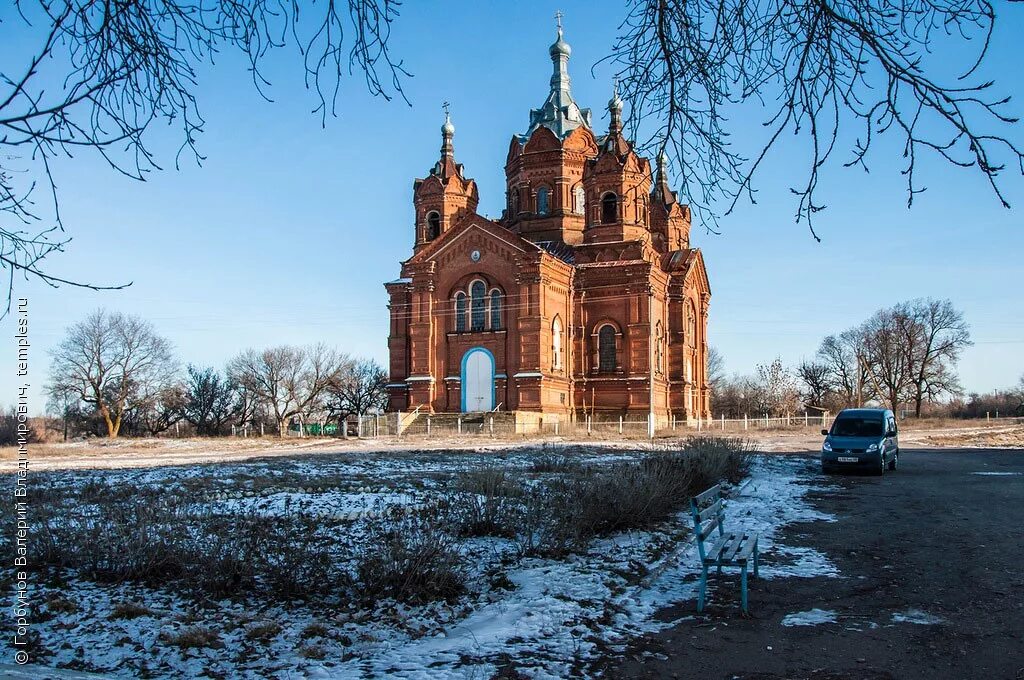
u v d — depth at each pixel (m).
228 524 12.38
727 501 17.25
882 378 100.06
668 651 7.65
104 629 8.09
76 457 36.62
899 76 4.73
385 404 92.44
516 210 60.84
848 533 13.73
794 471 25.22
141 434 80.25
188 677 6.96
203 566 9.75
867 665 7.25
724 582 10.20
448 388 53.53
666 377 58.41
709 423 63.50
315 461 28.45
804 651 7.64
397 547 9.80
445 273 54.25
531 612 8.69
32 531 10.86
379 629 8.21
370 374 93.12
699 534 9.23
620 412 53.50
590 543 12.17
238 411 86.88
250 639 7.90
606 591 9.61
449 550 10.30
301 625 8.31
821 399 110.12
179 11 4.88
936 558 11.59
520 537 12.33
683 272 59.44
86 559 10.14
